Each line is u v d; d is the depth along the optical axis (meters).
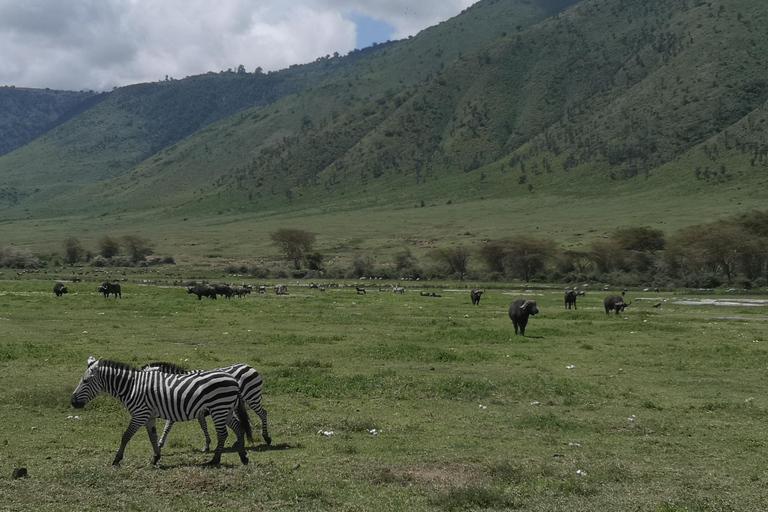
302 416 15.05
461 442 13.20
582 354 25.58
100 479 10.23
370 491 10.04
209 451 12.12
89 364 11.33
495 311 46.25
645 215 155.25
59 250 159.88
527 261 98.06
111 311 38.41
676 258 89.44
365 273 106.25
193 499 9.48
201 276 105.38
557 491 10.13
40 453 11.91
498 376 20.41
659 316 43.94
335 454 12.16
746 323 38.94
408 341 28.84
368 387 18.22
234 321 35.09
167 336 28.44
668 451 12.84
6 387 17.14
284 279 102.12
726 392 18.70
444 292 73.25
